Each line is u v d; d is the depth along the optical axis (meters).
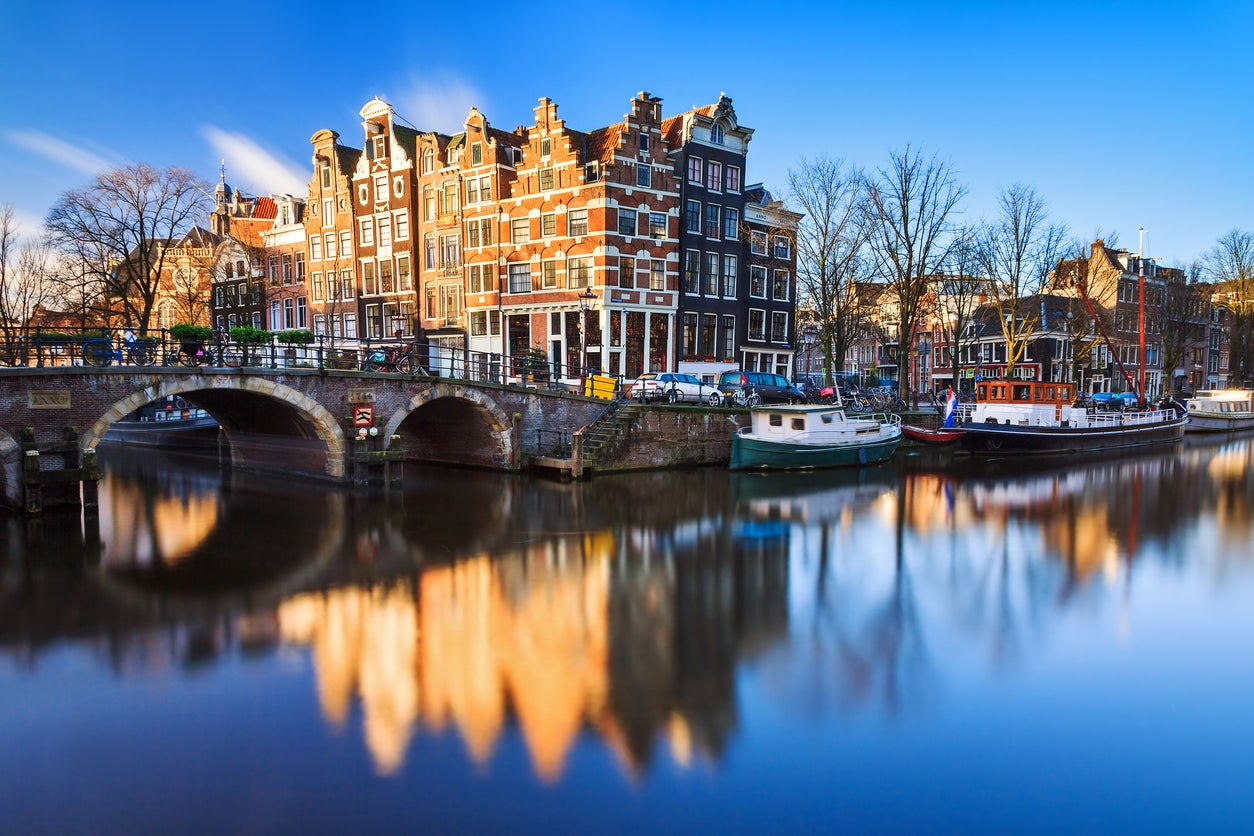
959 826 7.30
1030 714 9.43
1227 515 21.77
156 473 28.66
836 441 30.19
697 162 39.94
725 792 7.75
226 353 21.66
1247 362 64.19
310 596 13.75
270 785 7.75
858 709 9.53
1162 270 63.19
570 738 8.73
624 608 13.27
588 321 36.62
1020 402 35.44
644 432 28.55
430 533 18.48
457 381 25.50
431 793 7.65
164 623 12.27
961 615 12.97
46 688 9.87
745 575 15.38
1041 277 41.03
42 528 18.31
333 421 23.33
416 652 11.16
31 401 18.45
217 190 56.56
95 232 36.94
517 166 39.31
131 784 7.76
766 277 43.75
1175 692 10.05
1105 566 16.19
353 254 45.81
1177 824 7.37
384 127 44.12
